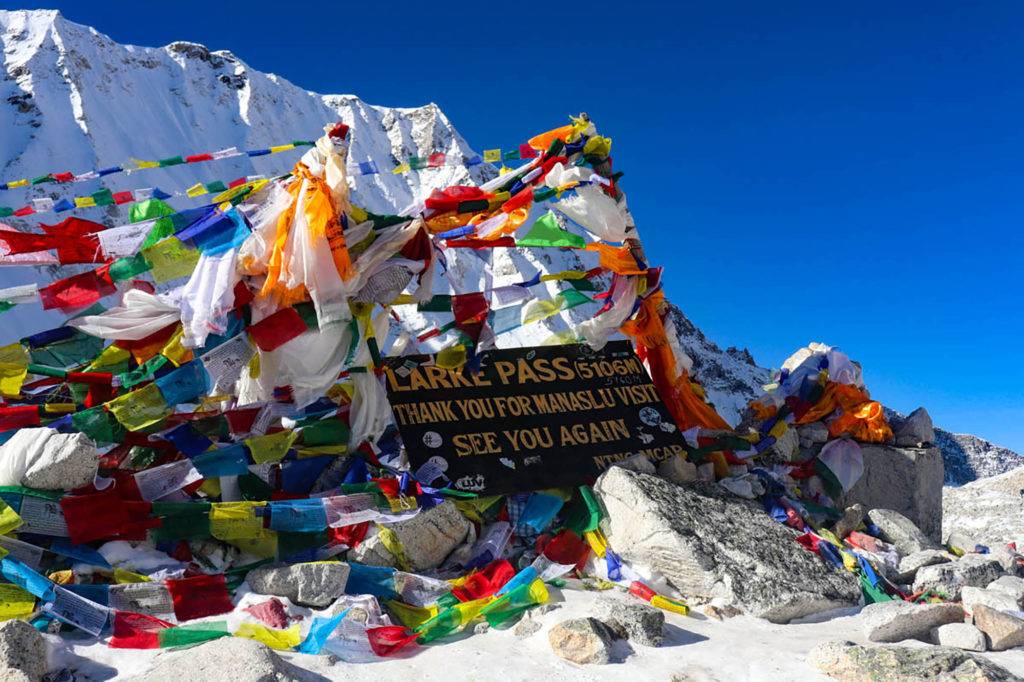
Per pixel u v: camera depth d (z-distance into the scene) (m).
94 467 6.43
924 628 6.50
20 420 7.05
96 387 7.32
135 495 6.74
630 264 9.73
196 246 7.23
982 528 14.40
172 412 7.21
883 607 6.54
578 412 9.18
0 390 7.10
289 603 6.16
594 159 9.83
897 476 10.89
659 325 10.14
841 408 11.18
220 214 7.28
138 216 7.70
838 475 10.66
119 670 5.23
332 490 7.59
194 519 6.59
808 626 6.86
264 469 7.95
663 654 5.88
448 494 7.80
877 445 11.08
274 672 4.91
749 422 10.79
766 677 5.55
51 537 6.20
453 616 6.07
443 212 8.40
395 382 8.59
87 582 6.20
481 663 5.55
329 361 7.69
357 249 7.89
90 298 7.32
